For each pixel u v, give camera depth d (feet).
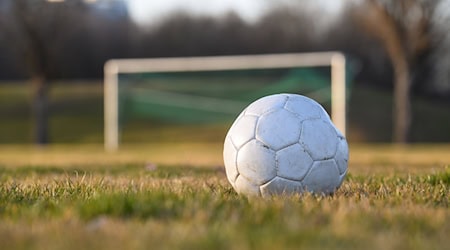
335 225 9.23
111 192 13.42
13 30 94.32
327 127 13.94
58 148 82.79
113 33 161.89
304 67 91.86
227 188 15.87
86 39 155.94
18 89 135.33
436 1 88.79
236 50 160.25
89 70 159.53
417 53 91.56
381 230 9.18
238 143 13.92
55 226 9.32
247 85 97.91
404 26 90.43
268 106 14.02
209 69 88.07
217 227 9.07
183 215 10.12
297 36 155.53
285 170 13.44
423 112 131.34
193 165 31.09
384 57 148.77
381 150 67.41
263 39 157.89
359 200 13.12
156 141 96.02
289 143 13.51
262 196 13.50
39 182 18.70
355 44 152.05
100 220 9.82
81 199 12.91
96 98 126.31
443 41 95.50
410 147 86.22
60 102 123.24
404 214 10.68
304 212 10.64
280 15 156.04
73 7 94.68
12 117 117.80
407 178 20.02
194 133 99.25
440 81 144.46
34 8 91.66
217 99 98.89
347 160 14.32
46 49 94.48
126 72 92.68
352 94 125.70
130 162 36.58
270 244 7.82
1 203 12.75
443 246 7.97
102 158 44.50
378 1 89.71
